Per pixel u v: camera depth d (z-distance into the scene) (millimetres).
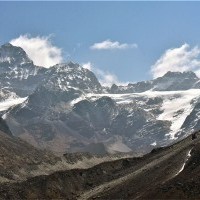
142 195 163625
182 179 161250
